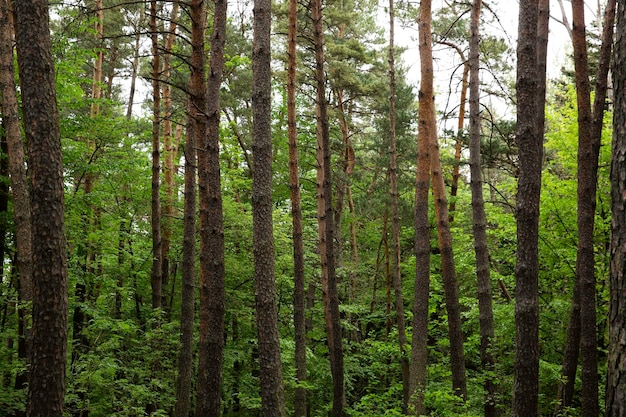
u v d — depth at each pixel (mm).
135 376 14094
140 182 17266
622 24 3658
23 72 7047
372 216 26328
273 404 8812
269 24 9273
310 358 19109
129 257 16656
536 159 7926
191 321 13289
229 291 18188
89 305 14695
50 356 6902
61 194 7129
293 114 14359
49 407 6836
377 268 24281
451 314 12477
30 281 10781
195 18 11531
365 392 21812
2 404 11148
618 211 3561
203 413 10000
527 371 7766
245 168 25703
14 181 10797
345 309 20609
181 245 18641
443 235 12711
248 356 19109
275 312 9078
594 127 10289
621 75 3639
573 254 13805
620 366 3436
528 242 7848
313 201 25688
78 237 14906
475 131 13273
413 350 12234
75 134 14523
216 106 10805
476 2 13430
